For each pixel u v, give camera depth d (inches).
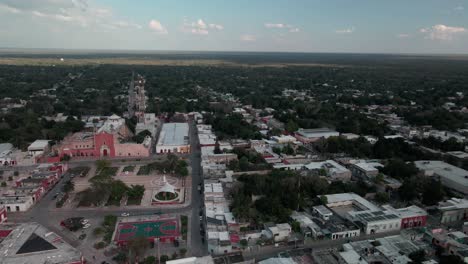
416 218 6215.6
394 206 6904.5
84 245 5487.2
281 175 7568.9
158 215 6446.9
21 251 5002.5
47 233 5551.2
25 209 6643.7
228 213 6299.2
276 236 5639.8
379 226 5979.3
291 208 6609.3
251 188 6948.8
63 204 6943.9
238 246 5383.9
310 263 4847.4
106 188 7096.5
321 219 6245.1
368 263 4795.8
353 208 6756.9
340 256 4894.2
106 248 5413.4
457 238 5428.2
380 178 7751.0
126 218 6358.3
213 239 5359.3
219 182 7657.5
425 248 5329.7
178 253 5290.4
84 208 6796.3
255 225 6008.9
